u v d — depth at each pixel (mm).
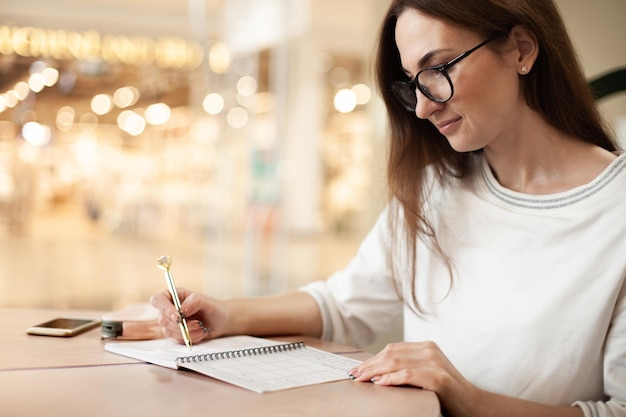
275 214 7004
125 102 10375
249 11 6324
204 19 8555
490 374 1173
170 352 1119
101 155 10875
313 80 12320
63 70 9414
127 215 11211
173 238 11383
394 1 1175
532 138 1209
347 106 12719
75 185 10867
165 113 10664
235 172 7586
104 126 10695
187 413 817
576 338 1102
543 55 1162
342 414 832
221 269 7543
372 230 1494
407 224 1324
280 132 6926
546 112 1198
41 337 1256
